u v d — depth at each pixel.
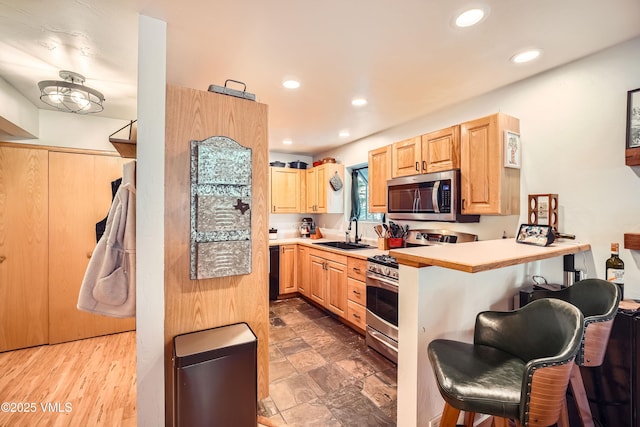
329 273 3.38
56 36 1.54
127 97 2.39
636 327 1.36
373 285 2.59
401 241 3.08
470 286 1.57
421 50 1.71
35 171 2.71
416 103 2.56
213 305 1.62
